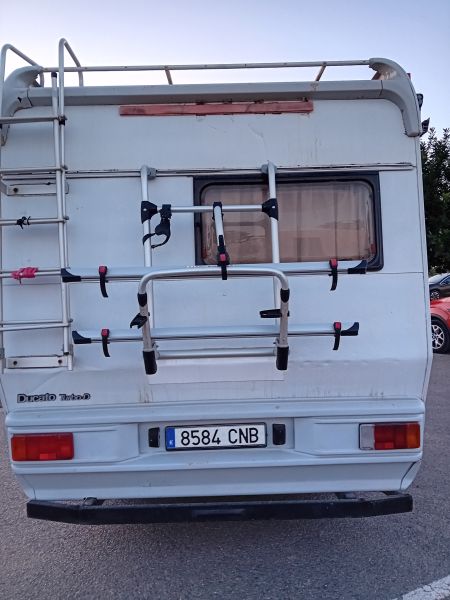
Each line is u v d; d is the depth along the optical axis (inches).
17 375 127.3
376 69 140.4
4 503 185.6
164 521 127.6
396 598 126.0
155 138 131.8
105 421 128.0
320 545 151.6
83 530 164.2
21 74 132.6
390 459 130.1
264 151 132.9
